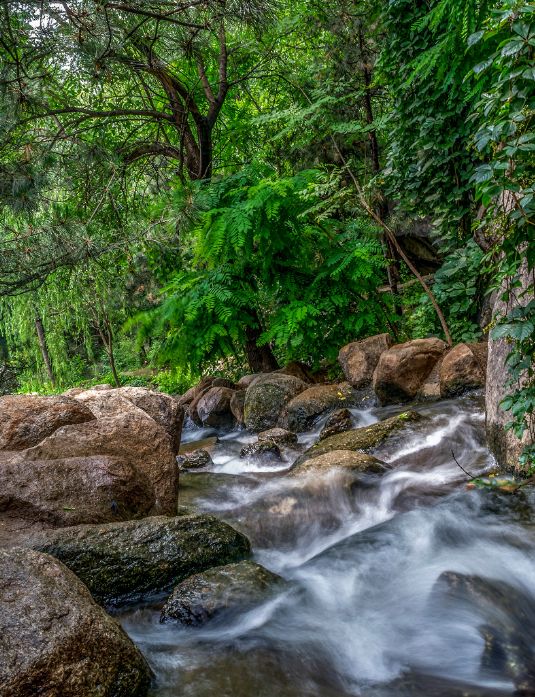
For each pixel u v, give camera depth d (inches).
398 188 328.8
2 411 175.6
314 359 360.5
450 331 303.6
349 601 114.7
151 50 335.9
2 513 137.6
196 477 223.5
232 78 449.4
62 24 233.3
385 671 91.4
